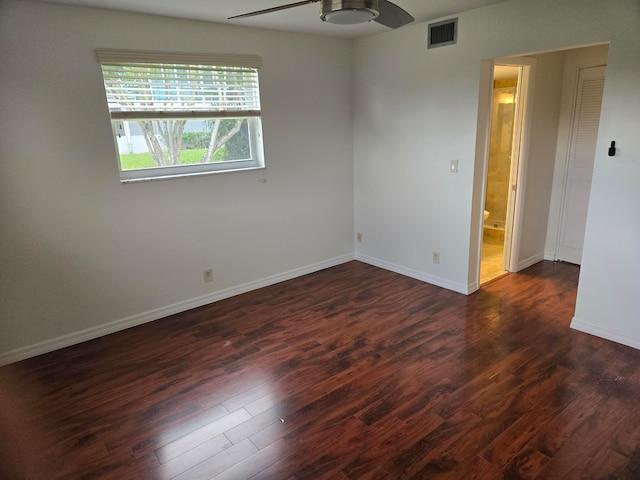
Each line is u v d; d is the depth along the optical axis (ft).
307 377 8.68
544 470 6.17
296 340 10.18
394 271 14.56
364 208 15.07
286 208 13.55
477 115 10.99
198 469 6.43
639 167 8.40
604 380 8.19
